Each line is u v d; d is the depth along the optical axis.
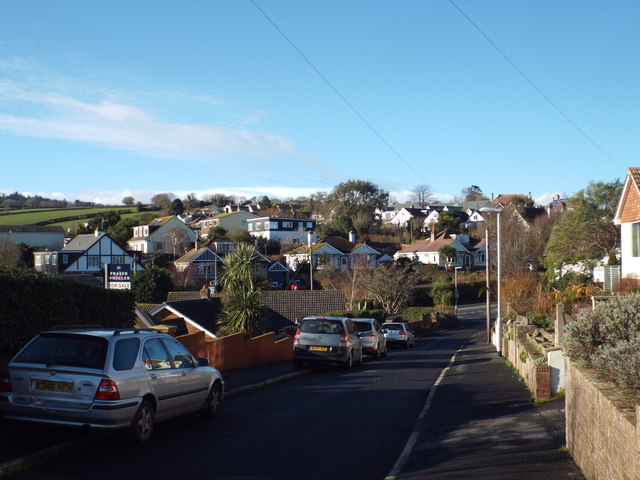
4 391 8.17
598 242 41.91
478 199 150.88
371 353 26.52
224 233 93.12
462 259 84.56
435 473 7.19
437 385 16.42
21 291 10.98
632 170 26.48
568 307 25.25
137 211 128.50
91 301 13.52
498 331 27.56
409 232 108.00
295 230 96.88
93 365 8.05
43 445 7.96
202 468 7.43
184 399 9.73
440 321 57.44
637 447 4.60
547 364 12.65
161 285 52.97
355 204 128.00
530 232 77.25
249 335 24.73
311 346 20.58
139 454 8.05
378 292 57.09
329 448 8.77
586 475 6.57
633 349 6.18
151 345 9.23
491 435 9.23
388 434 9.89
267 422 10.72
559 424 9.54
